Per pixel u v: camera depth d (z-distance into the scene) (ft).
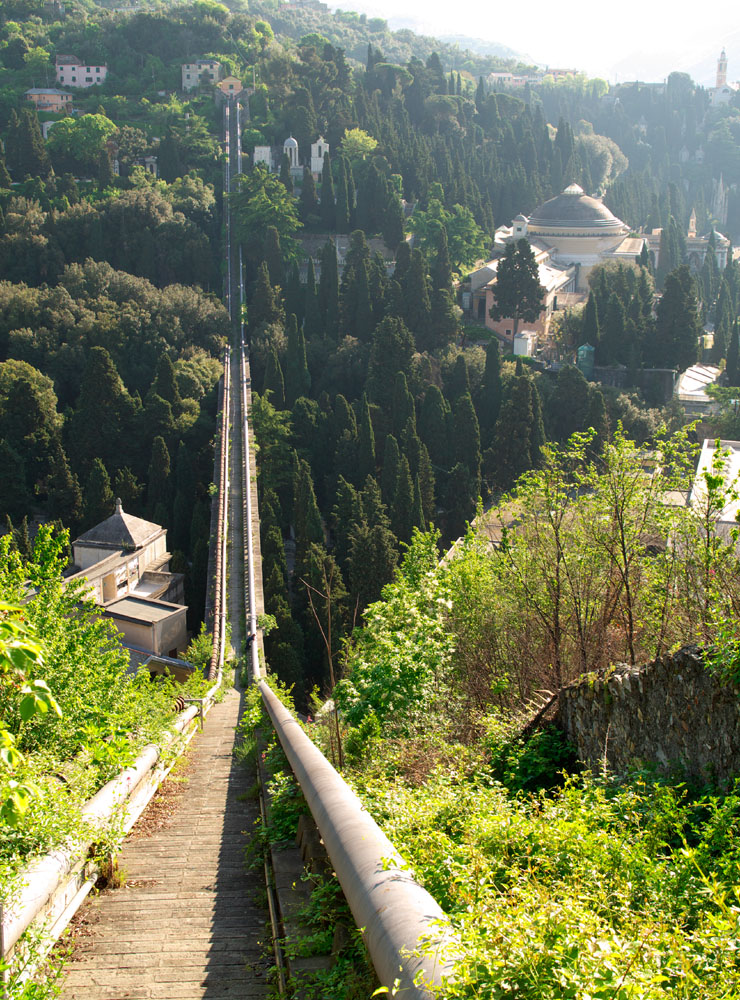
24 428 293.43
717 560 56.59
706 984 20.59
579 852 28.86
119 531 195.21
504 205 597.11
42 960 28.86
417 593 71.20
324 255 366.22
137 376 339.16
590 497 68.23
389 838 31.83
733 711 35.12
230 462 247.70
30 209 444.96
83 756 45.01
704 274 516.73
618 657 60.64
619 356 339.16
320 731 59.26
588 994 18.28
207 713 95.86
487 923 20.67
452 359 323.57
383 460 254.88
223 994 28.27
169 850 42.11
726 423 274.36
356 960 26.63
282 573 196.03
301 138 574.97
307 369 323.78
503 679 64.18
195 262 442.50
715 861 28.14
